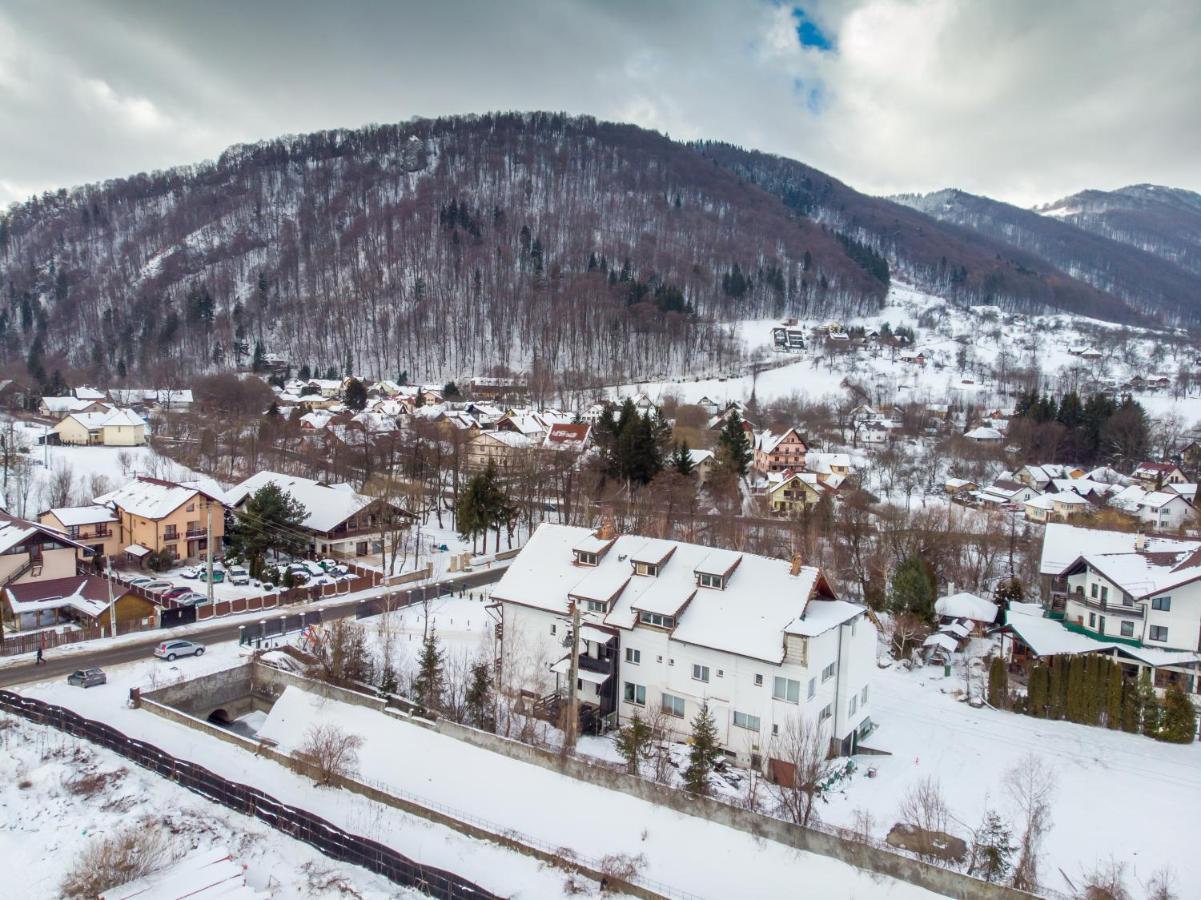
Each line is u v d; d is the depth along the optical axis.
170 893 30.53
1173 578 54.03
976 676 59.03
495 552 90.69
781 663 41.47
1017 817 39.88
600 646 47.94
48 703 45.72
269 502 80.25
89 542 78.56
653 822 36.25
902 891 31.30
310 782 40.91
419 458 112.69
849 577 78.12
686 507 97.44
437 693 48.44
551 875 34.03
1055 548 66.19
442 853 35.56
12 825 35.94
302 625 61.94
